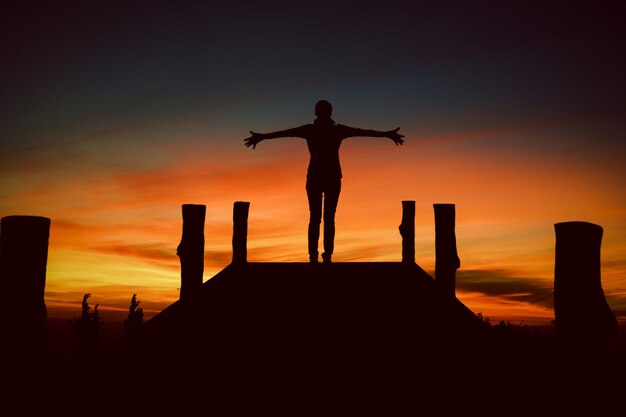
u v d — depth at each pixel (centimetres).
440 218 865
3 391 530
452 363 638
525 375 618
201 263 860
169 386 633
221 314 729
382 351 653
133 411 618
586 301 582
